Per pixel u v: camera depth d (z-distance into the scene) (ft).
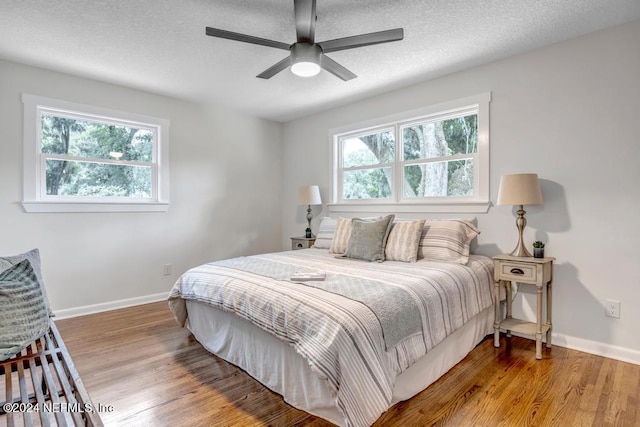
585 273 8.09
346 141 13.99
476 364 7.39
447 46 8.64
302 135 15.48
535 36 8.15
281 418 5.55
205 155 13.71
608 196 7.79
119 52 9.01
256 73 10.42
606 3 6.86
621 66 7.61
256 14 7.28
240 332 7.13
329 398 5.23
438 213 10.78
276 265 8.39
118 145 11.75
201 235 13.65
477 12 7.18
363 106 12.87
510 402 5.92
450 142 10.80
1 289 5.00
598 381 6.63
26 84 9.76
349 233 10.49
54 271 10.28
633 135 7.48
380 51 8.91
